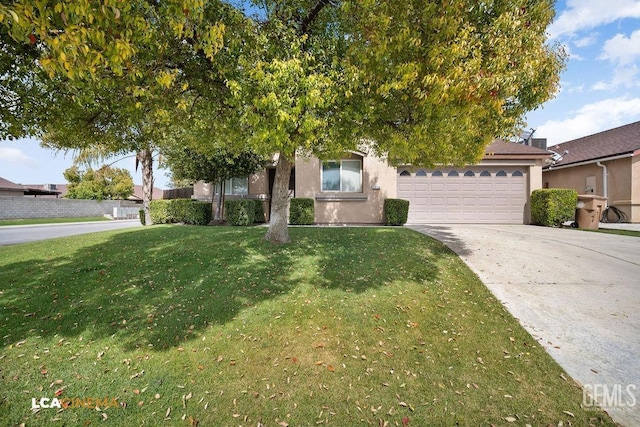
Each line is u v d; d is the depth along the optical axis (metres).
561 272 5.64
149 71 4.07
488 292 4.82
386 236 8.10
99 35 2.62
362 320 4.02
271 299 4.59
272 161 13.88
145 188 15.48
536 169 12.98
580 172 16.16
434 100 3.60
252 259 6.20
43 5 2.29
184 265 5.90
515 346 3.42
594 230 10.40
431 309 4.30
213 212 14.47
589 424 2.35
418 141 4.77
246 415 2.51
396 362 3.20
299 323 3.96
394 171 13.10
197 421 2.44
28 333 3.73
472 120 4.49
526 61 3.61
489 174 13.25
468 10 3.65
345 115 4.60
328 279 5.28
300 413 2.54
